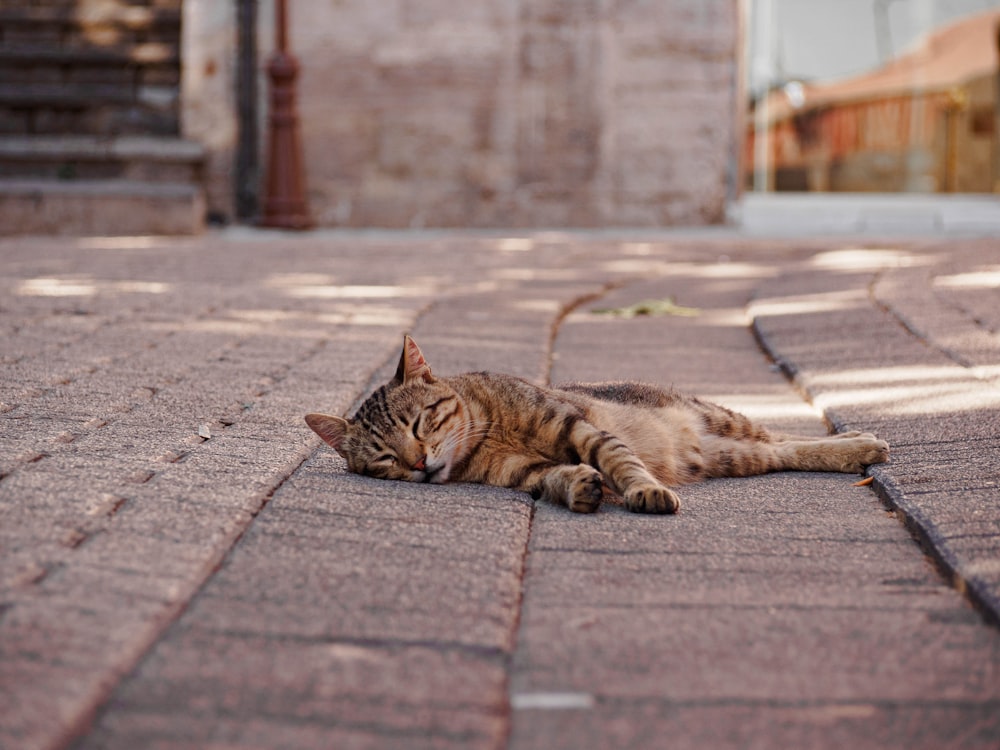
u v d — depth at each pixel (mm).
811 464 4531
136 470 3984
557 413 4312
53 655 2568
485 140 14516
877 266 9828
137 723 2371
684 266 10906
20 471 3896
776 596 3117
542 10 14273
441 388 4383
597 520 3842
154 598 2898
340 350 6477
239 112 14367
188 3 14188
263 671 2594
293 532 3488
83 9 14727
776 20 15844
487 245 12570
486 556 3355
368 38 14266
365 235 13773
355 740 2332
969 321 6852
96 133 14742
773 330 7207
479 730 2377
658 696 2559
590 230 14570
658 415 4578
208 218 14484
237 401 5215
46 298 8133
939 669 2668
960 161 16562
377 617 2895
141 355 6195
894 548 3516
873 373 5801
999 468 4043
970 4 16109
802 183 16328
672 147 14609
